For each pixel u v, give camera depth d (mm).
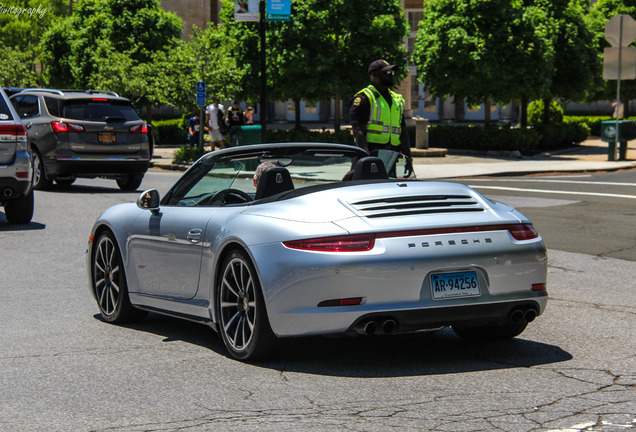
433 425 5035
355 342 7266
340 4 37031
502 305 6340
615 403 5441
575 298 9234
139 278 7910
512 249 6348
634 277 10492
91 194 20344
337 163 7895
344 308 5961
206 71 34969
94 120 20578
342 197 6348
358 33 38031
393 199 6391
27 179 14906
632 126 32344
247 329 6574
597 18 43250
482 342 7289
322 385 5961
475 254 6199
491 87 36531
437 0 37906
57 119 20359
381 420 5148
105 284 8414
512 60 36062
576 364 6488
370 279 5957
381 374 6238
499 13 35812
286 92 38062
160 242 7551
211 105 34812
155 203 7668
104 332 7867
